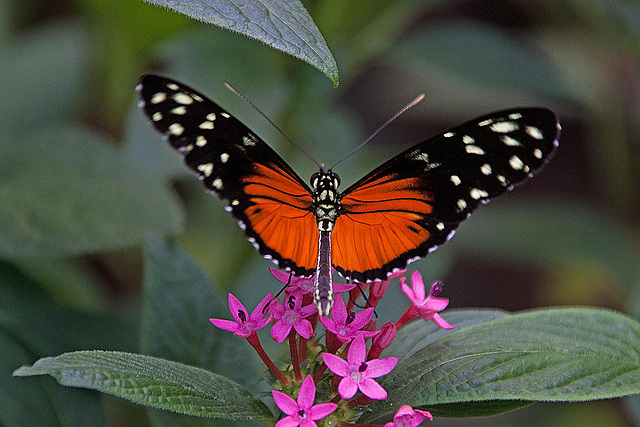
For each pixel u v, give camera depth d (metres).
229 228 0.73
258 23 0.55
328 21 0.68
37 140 0.65
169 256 0.62
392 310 0.65
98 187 0.65
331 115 0.70
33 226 0.64
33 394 0.61
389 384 0.58
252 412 0.57
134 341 0.64
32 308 0.64
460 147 0.58
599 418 0.74
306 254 0.58
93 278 0.73
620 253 0.77
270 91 0.67
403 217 0.59
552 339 0.58
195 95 0.58
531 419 0.74
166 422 0.60
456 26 0.71
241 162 0.58
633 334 0.58
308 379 0.57
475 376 0.57
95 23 0.71
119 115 0.72
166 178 0.66
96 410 0.61
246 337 0.58
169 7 0.55
